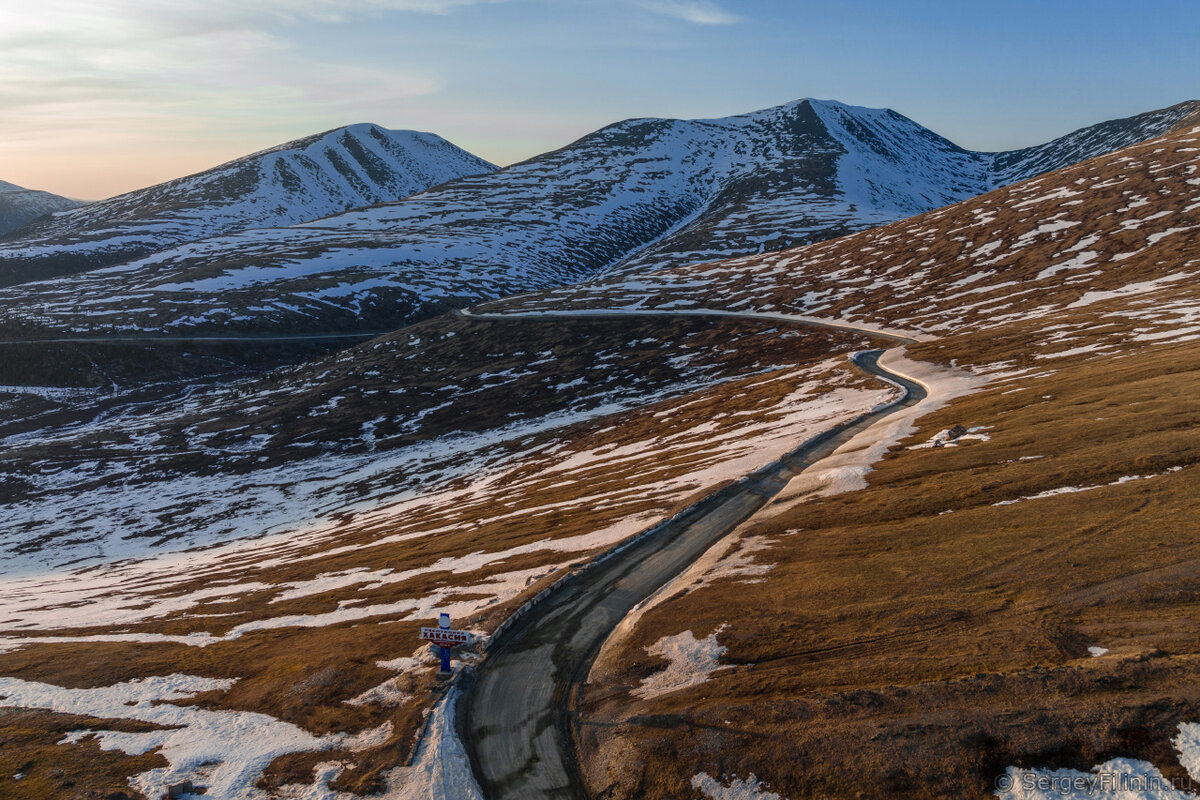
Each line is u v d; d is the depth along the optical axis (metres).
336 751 26.80
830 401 74.69
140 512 106.75
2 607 69.00
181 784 25.59
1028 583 27.06
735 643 27.75
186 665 39.06
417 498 91.00
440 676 30.23
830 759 20.89
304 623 43.50
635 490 57.41
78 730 31.91
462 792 23.38
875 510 37.91
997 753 19.75
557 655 31.22
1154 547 27.23
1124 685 20.47
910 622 26.31
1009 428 46.12
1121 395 46.69
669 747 23.19
